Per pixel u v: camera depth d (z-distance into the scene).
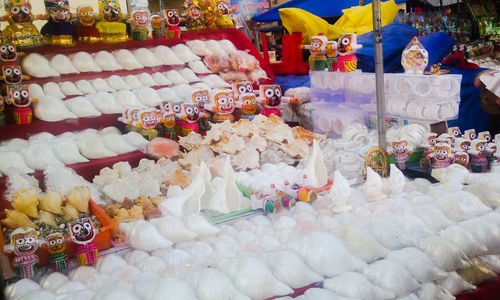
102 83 2.57
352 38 2.59
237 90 2.80
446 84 2.21
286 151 2.36
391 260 1.49
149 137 2.41
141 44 2.78
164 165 2.20
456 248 1.53
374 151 2.07
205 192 1.86
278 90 2.81
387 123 2.57
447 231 1.62
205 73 2.88
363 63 3.17
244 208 1.86
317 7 5.11
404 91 2.38
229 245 1.55
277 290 1.33
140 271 1.44
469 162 2.26
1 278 1.36
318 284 1.39
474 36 5.02
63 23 2.48
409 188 1.97
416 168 2.31
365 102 2.54
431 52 3.34
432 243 1.54
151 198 1.96
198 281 1.31
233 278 1.34
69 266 1.51
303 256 1.46
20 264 1.41
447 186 1.92
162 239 1.53
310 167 1.97
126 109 2.41
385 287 1.39
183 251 1.52
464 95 3.17
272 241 1.55
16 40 2.33
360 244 1.50
